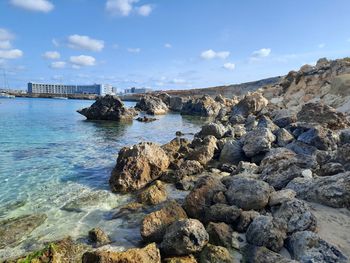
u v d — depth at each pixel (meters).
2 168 17.45
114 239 9.37
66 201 12.59
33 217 10.88
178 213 9.65
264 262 7.18
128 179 14.20
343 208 9.62
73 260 8.08
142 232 8.98
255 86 121.31
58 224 10.46
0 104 86.25
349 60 46.22
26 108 72.06
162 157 16.09
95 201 12.61
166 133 35.66
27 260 7.29
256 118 35.75
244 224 8.88
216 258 7.53
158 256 7.53
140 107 75.38
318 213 9.36
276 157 13.65
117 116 48.84
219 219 9.45
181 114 70.94
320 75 46.19
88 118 49.91
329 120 22.62
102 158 20.59
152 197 12.16
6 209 11.73
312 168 12.74
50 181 15.29
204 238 8.05
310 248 7.16
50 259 7.45
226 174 15.42
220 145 19.78
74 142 26.92
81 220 10.79
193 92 134.38
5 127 35.50
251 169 14.37
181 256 7.87
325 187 10.12
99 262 6.98
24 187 14.31
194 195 10.41
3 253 8.66
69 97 162.38
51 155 21.12
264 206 10.00
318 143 16.56
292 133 19.88
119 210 11.62
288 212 8.71
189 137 31.39
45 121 44.19
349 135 16.86
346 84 36.16
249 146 17.44
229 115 48.38
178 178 14.88
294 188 11.02
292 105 42.84
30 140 27.17
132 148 15.73
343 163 12.88
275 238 7.82
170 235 8.08
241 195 10.21
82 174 16.62
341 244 7.67
